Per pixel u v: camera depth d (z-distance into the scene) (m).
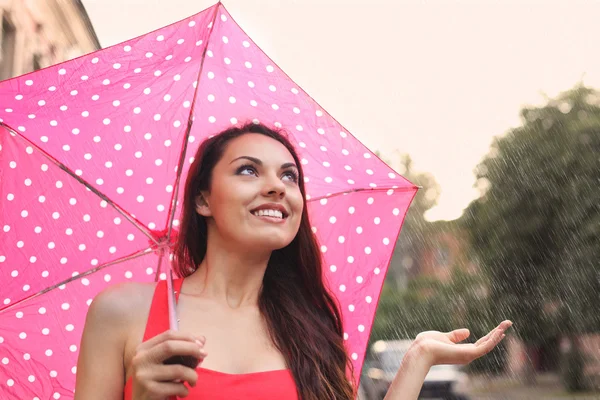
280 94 2.16
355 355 2.16
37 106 2.05
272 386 1.68
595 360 22.59
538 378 25.38
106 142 2.13
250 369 1.72
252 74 2.13
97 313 1.69
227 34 2.09
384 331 35.09
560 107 26.17
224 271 1.85
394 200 2.26
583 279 23.70
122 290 1.73
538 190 24.47
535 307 25.20
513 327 26.41
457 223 32.78
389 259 2.23
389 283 44.91
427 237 44.91
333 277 2.21
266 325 1.85
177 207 2.15
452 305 32.03
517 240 25.47
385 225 2.24
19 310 2.09
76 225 2.12
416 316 34.19
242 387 1.64
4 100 2.03
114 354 1.67
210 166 1.89
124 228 2.14
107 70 2.06
